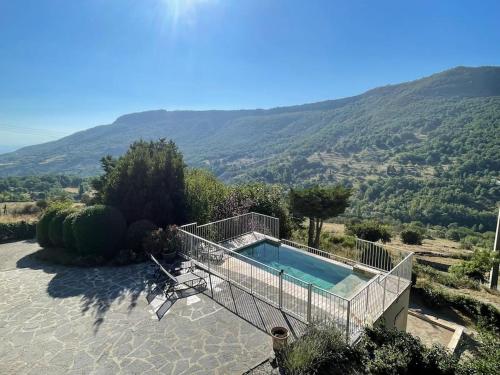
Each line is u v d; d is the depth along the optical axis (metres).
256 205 16.98
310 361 5.67
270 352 6.37
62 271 10.69
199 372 5.84
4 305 8.31
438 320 12.58
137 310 7.97
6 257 13.53
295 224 19.12
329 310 7.71
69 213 12.99
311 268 11.12
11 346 6.61
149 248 11.39
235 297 8.52
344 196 16.14
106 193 13.81
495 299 16.27
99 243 11.48
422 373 5.96
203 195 15.55
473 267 19.16
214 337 6.85
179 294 8.71
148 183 13.79
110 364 6.07
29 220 19.75
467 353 9.95
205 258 10.86
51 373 5.83
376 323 7.24
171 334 6.97
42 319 7.62
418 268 18.81
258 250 12.72
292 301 8.21
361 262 12.16
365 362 6.03
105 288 9.24
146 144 16.84
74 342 6.72
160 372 5.85
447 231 54.81
